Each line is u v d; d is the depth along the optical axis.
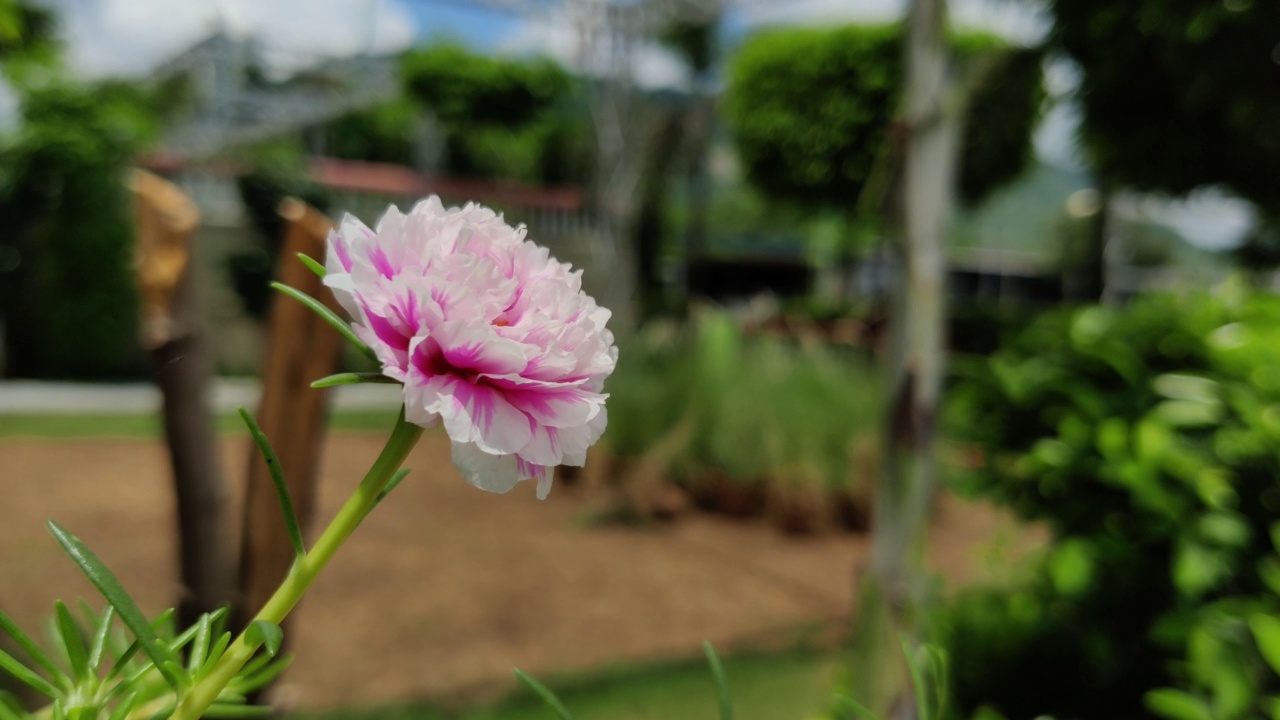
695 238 15.47
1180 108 3.51
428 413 0.49
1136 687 1.78
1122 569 1.71
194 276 1.29
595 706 2.71
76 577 3.50
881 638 1.60
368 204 12.87
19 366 10.35
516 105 14.56
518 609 3.50
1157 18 2.82
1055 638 1.86
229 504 1.33
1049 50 2.15
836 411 5.14
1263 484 1.60
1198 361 1.77
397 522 4.68
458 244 0.56
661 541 4.55
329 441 7.09
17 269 10.30
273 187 11.54
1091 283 11.28
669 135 13.41
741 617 3.51
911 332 1.64
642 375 5.78
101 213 10.24
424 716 2.58
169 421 1.27
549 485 0.56
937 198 1.66
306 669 2.87
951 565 4.14
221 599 1.32
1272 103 3.01
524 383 0.53
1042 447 1.75
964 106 1.68
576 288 0.59
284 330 1.32
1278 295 1.97
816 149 9.22
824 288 20.03
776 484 4.87
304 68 14.22
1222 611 1.49
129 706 0.52
